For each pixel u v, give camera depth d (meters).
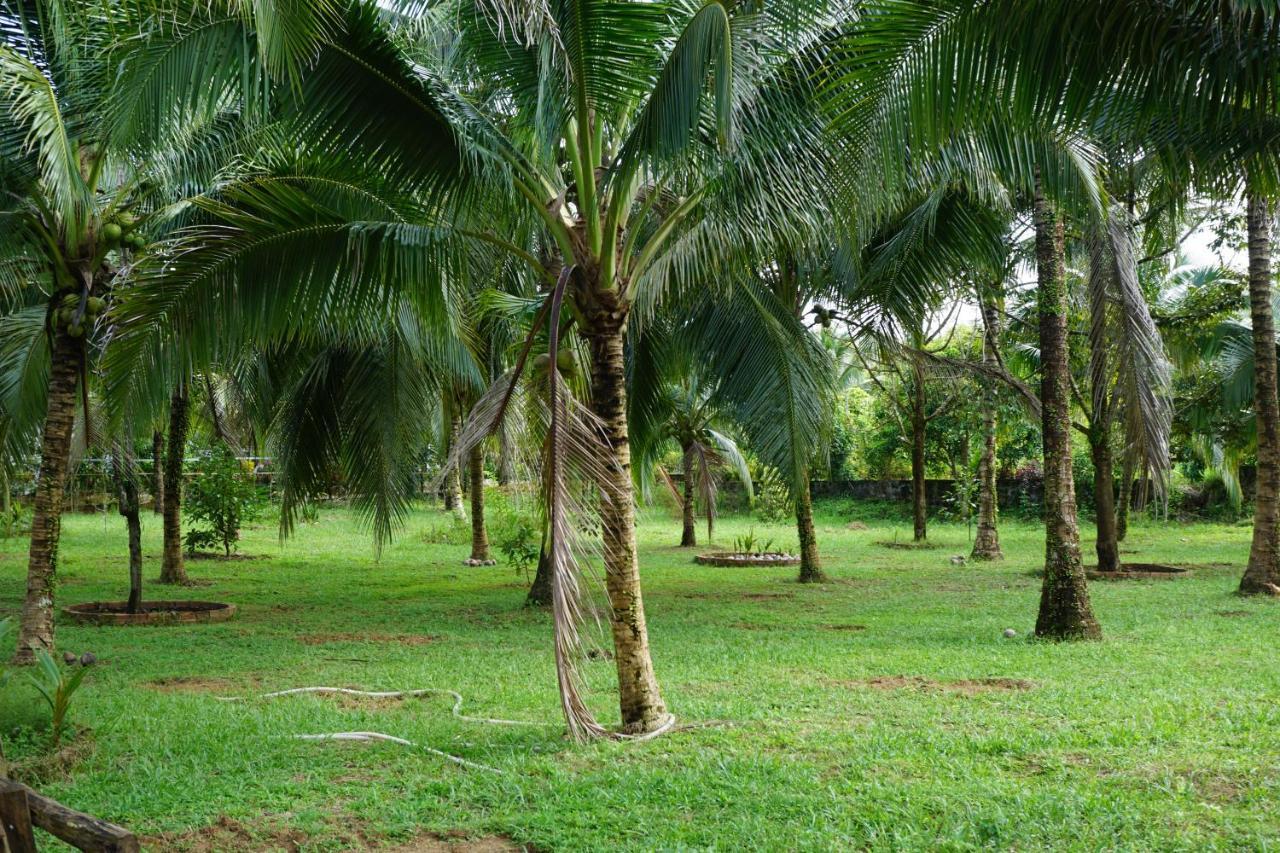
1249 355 17.91
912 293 11.60
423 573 18.02
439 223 6.23
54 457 9.33
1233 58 4.43
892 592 14.70
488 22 5.70
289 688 8.08
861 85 5.04
